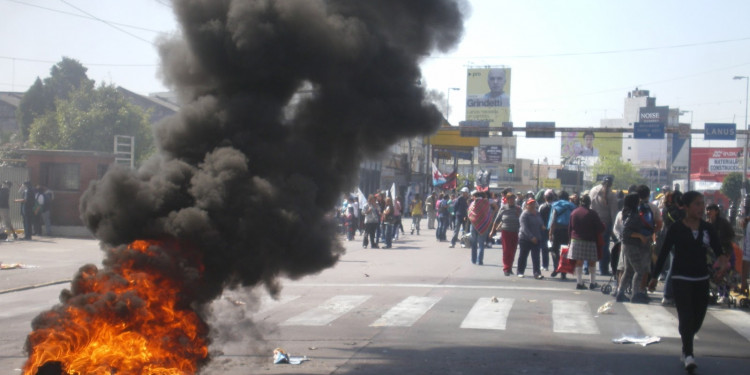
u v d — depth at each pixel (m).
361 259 19.80
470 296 12.33
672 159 77.12
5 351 7.89
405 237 31.02
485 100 76.44
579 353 7.80
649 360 7.49
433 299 11.91
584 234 13.26
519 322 9.77
